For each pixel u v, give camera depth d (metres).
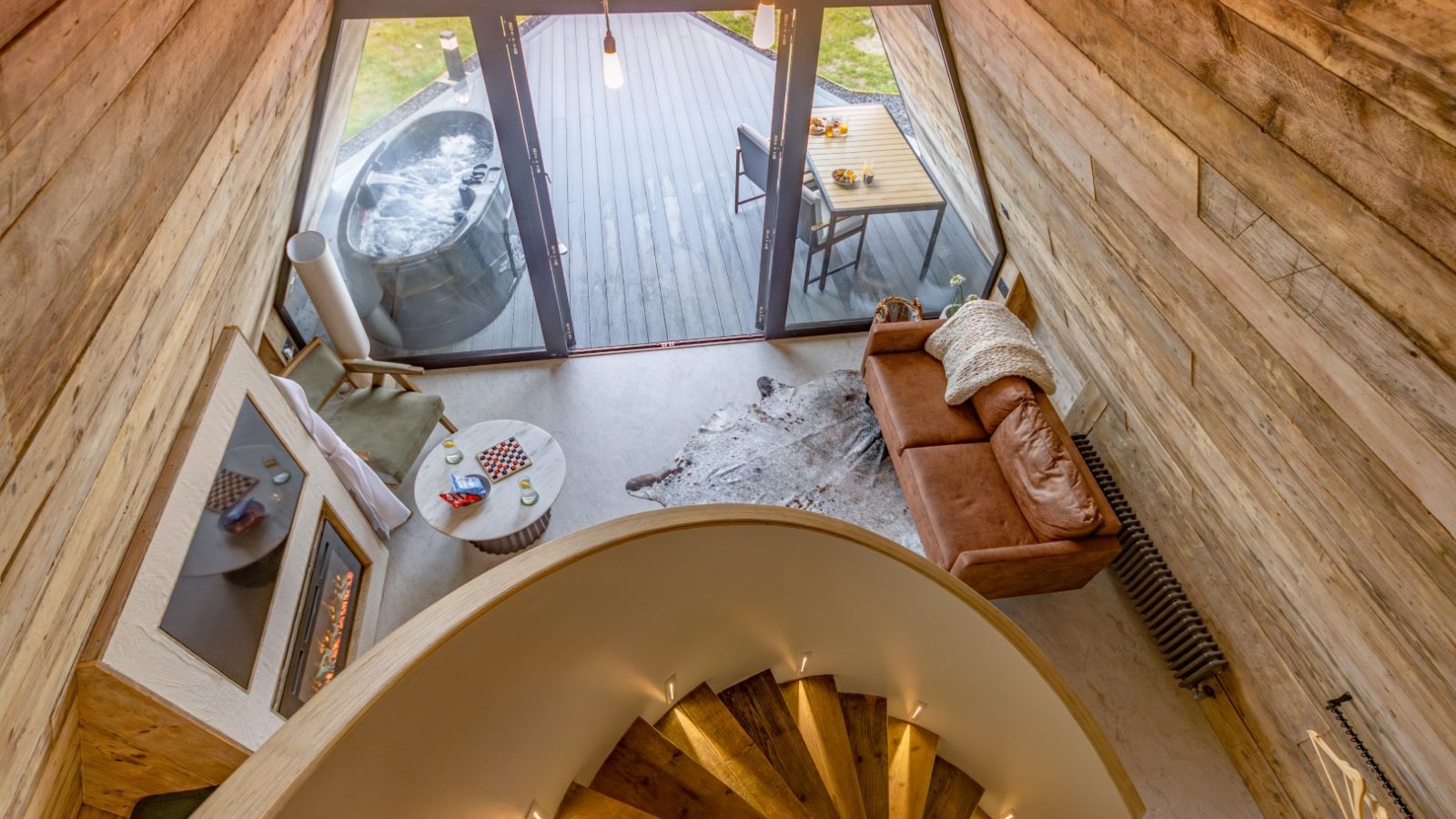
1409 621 2.21
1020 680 2.60
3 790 1.66
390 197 4.12
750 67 5.67
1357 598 2.44
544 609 2.00
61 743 1.94
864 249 4.98
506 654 1.94
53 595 1.73
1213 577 3.46
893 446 4.30
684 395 4.98
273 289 3.81
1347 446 2.08
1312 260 1.82
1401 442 1.84
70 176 1.51
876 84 4.07
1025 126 3.25
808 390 5.04
